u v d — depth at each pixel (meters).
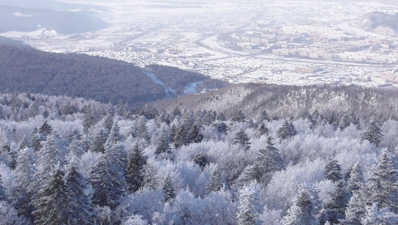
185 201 69.75
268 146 87.50
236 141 109.38
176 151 106.19
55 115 158.00
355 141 109.62
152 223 64.62
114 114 165.00
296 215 54.69
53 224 55.16
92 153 92.00
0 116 157.00
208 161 101.88
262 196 76.50
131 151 89.88
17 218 59.62
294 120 150.00
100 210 64.12
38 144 97.88
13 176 66.50
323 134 128.88
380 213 51.06
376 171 60.72
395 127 132.88
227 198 73.44
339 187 69.12
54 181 55.22
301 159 104.19
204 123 136.38
